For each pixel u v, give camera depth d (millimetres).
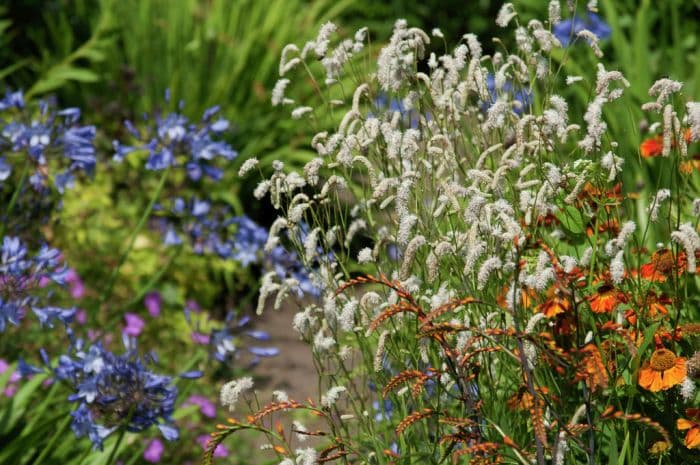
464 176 3115
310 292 4031
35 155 3855
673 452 2791
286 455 2777
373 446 2953
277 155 7266
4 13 8062
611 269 2547
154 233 5883
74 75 6832
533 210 2750
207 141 4254
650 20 6703
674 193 3602
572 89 5664
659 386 2578
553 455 2404
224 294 6391
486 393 2975
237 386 2699
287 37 7934
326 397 2684
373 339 3389
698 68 5723
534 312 2809
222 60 7840
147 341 5270
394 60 3035
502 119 2881
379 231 3256
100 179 6043
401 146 2869
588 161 2854
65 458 3709
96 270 5559
